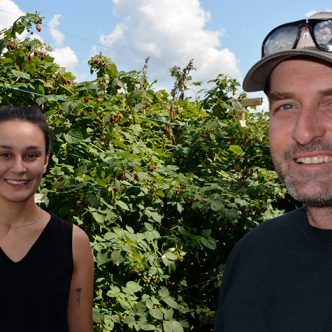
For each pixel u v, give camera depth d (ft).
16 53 11.51
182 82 15.62
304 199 4.02
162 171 11.41
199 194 11.48
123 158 9.80
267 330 4.22
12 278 5.19
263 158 14.61
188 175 12.32
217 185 12.06
